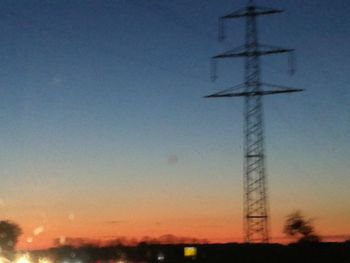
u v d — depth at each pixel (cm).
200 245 10369
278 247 9900
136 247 11662
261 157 7894
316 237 10075
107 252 10400
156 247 10819
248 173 7906
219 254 10000
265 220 7869
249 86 7750
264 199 7881
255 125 7850
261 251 9762
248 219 7888
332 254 9906
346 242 10000
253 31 7706
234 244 9906
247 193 7894
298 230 10112
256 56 7700
